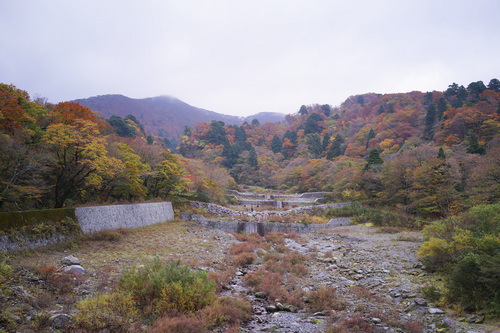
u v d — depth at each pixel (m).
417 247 21.12
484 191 28.16
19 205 19.45
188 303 8.62
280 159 120.44
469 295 10.05
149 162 34.59
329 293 11.46
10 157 18.28
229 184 70.88
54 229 14.31
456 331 8.12
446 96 119.12
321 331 8.30
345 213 41.34
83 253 13.88
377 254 19.61
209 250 19.70
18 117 20.31
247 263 17.31
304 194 66.88
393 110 133.88
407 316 9.52
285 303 10.96
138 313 8.09
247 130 158.38
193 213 36.12
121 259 13.80
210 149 117.50
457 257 13.39
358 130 131.88
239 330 8.01
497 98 90.12
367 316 9.55
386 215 35.84
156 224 26.34
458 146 49.47
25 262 10.85
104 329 6.73
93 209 18.00
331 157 98.19
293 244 25.09
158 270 10.32
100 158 20.53
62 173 19.84
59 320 6.74
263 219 40.31
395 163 40.12
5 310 6.73
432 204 33.03
